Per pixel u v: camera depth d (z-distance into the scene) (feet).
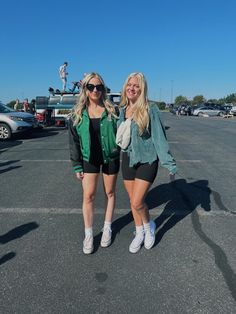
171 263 7.54
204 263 7.54
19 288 6.61
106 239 8.25
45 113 42.32
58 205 11.35
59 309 6.01
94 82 7.55
